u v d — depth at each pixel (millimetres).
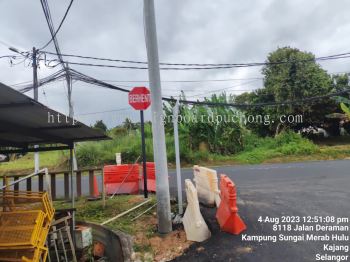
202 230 5875
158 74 6699
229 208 6098
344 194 8609
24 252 4500
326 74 31000
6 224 4723
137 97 9273
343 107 27891
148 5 6695
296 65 29234
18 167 21219
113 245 6031
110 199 9023
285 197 8555
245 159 21172
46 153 27891
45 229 4988
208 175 7930
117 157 14359
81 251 6324
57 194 10438
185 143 22422
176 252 5504
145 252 5594
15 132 5363
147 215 7383
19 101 3787
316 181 11008
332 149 23438
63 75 14406
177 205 7863
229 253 5242
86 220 7258
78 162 19984
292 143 23984
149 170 10359
